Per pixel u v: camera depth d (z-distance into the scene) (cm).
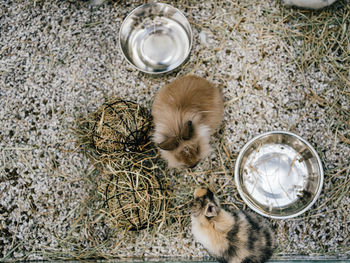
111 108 104
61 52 114
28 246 111
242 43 112
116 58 113
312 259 109
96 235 110
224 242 98
